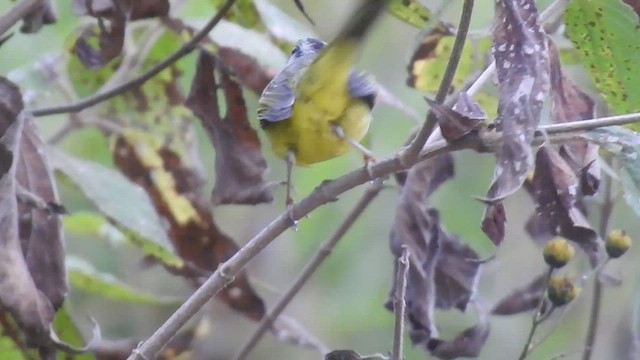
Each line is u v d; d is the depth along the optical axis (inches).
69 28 423.2
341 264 527.2
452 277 321.7
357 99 295.4
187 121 362.6
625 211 438.0
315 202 248.2
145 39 365.4
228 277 249.9
